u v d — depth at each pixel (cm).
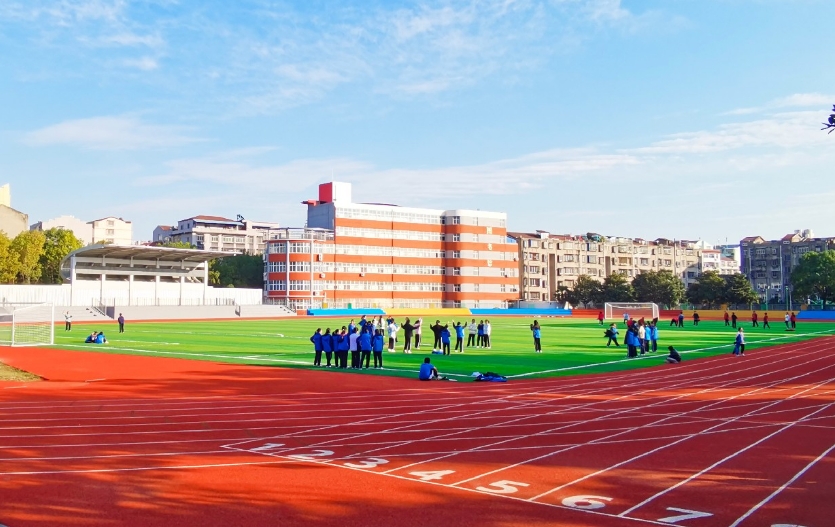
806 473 1102
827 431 1457
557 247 15038
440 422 1562
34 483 1021
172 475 1073
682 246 17262
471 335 4256
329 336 2927
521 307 13262
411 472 1102
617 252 15888
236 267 13538
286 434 1412
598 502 945
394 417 1630
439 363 3092
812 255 10975
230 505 922
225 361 3117
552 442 1337
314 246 11469
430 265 12825
